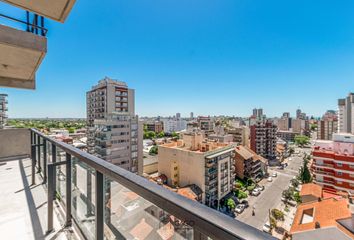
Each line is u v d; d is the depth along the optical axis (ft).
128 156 72.49
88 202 4.27
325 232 18.39
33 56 7.64
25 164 11.31
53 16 6.56
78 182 4.91
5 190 7.57
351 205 23.11
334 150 58.95
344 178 54.19
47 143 8.02
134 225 2.70
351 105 114.32
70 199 5.18
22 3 5.92
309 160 116.47
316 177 60.03
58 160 6.40
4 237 4.74
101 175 3.39
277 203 58.34
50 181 5.08
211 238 1.47
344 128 117.50
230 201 56.49
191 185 54.70
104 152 67.46
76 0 5.89
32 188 7.82
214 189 56.44
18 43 6.63
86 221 4.40
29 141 13.52
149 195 2.17
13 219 5.56
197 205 1.75
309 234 19.40
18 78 10.94
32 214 5.86
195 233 1.65
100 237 3.38
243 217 49.90
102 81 98.63
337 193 38.93
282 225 43.62
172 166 59.06
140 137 76.54
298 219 24.82
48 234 4.92
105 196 3.35
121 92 100.01
